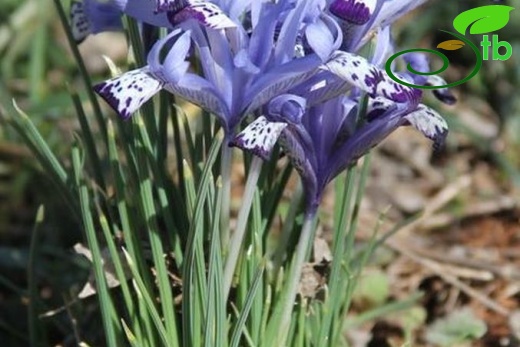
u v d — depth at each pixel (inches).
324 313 28.9
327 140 27.2
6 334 36.5
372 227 40.9
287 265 29.4
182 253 29.0
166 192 28.7
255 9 25.7
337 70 25.4
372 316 34.3
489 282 38.6
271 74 25.7
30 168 43.1
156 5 25.0
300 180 28.2
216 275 26.8
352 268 33.4
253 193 27.0
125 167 30.4
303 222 28.4
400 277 38.8
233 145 25.5
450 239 41.0
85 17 29.3
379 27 26.6
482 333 35.9
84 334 32.8
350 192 28.5
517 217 42.0
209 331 27.2
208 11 25.1
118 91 25.2
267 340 28.6
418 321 36.6
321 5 25.8
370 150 28.0
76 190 29.4
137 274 27.7
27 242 41.0
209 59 25.8
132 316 28.4
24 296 34.9
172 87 25.7
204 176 25.9
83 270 37.3
